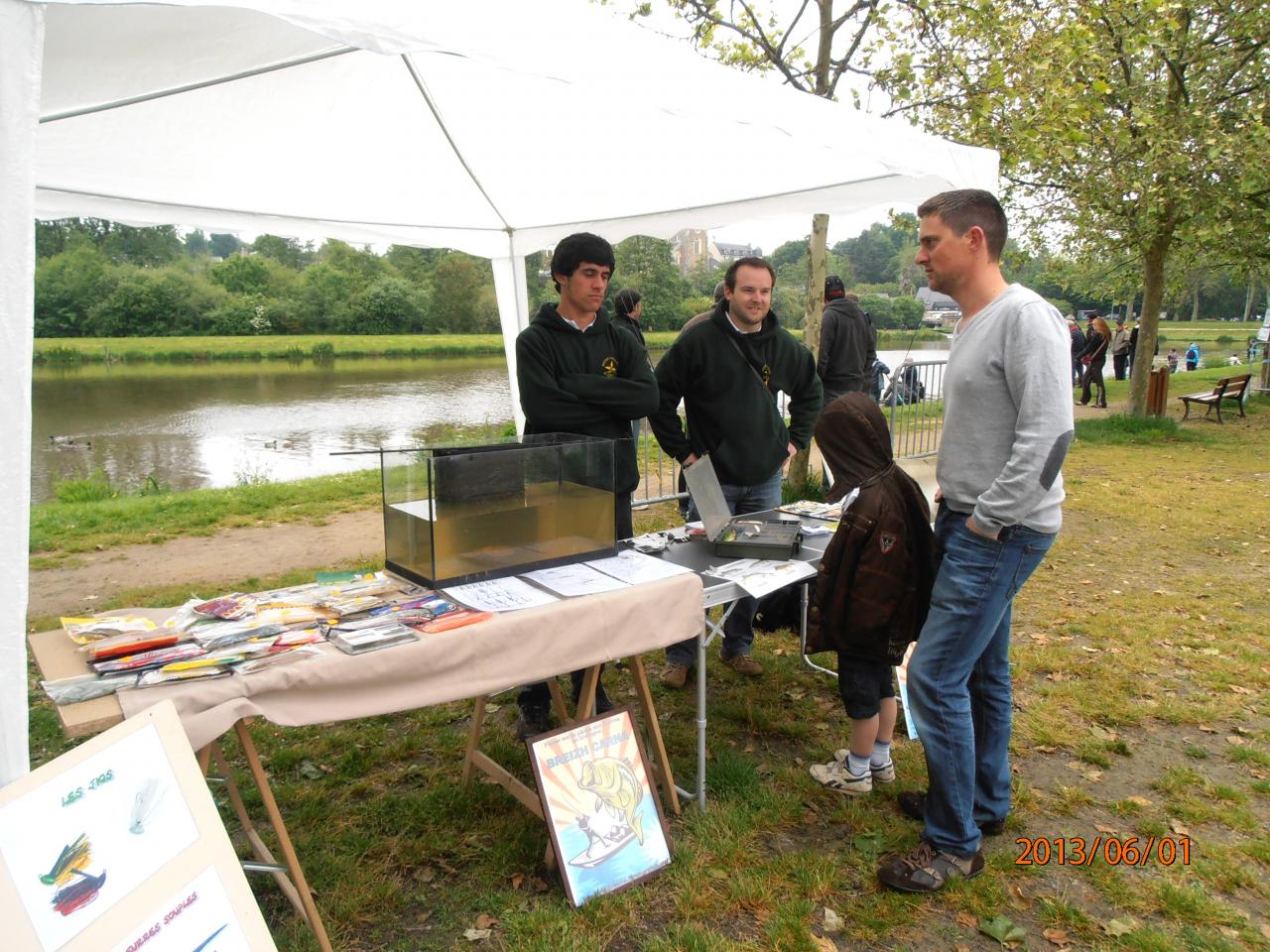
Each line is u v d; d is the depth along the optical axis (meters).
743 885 2.47
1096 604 5.04
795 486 7.24
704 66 2.52
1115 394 17.50
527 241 5.54
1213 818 2.89
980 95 5.97
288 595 2.41
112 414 19.11
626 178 4.30
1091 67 6.46
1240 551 6.19
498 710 3.66
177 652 1.94
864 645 2.63
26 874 1.33
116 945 1.43
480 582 2.49
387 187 4.45
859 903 2.44
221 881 1.64
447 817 2.85
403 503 2.51
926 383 8.10
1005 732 2.71
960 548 2.34
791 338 3.71
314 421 17.73
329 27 1.76
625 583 2.48
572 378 3.06
